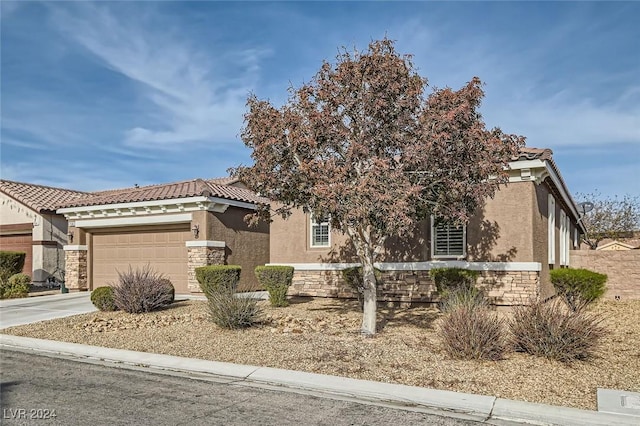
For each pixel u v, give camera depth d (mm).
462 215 9828
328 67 10391
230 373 8617
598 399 6879
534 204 14312
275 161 10266
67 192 28078
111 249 21391
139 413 6434
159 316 14055
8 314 15250
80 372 8781
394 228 9578
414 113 9984
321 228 17500
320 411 6621
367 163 9750
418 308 15031
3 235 25328
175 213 19312
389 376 8086
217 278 16047
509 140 10125
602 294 14336
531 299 10508
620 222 36969
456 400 6930
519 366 8484
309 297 17469
